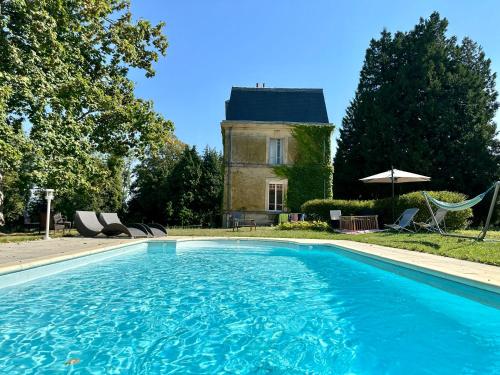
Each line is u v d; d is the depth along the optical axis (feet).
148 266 25.94
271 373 9.27
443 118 84.89
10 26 37.22
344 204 55.83
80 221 40.98
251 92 79.15
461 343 11.30
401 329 12.71
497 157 84.53
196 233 48.70
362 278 21.70
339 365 9.75
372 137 91.56
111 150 53.42
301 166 74.08
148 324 13.19
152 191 101.65
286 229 51.96
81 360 10.02
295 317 14.10
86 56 48.75
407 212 43.14
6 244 31.12
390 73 96.73
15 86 35.04
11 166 37.86
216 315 14.33
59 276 21.63
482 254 21.20
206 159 98.78
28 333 12.15
